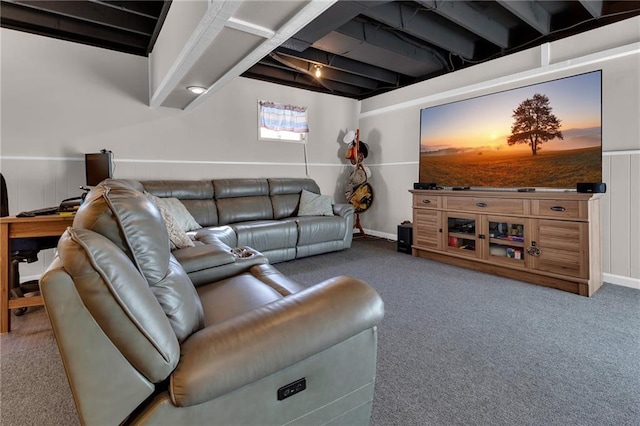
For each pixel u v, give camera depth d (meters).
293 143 5.21
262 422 0.94
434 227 3.95
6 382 1.65
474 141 4.00
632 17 2.88
